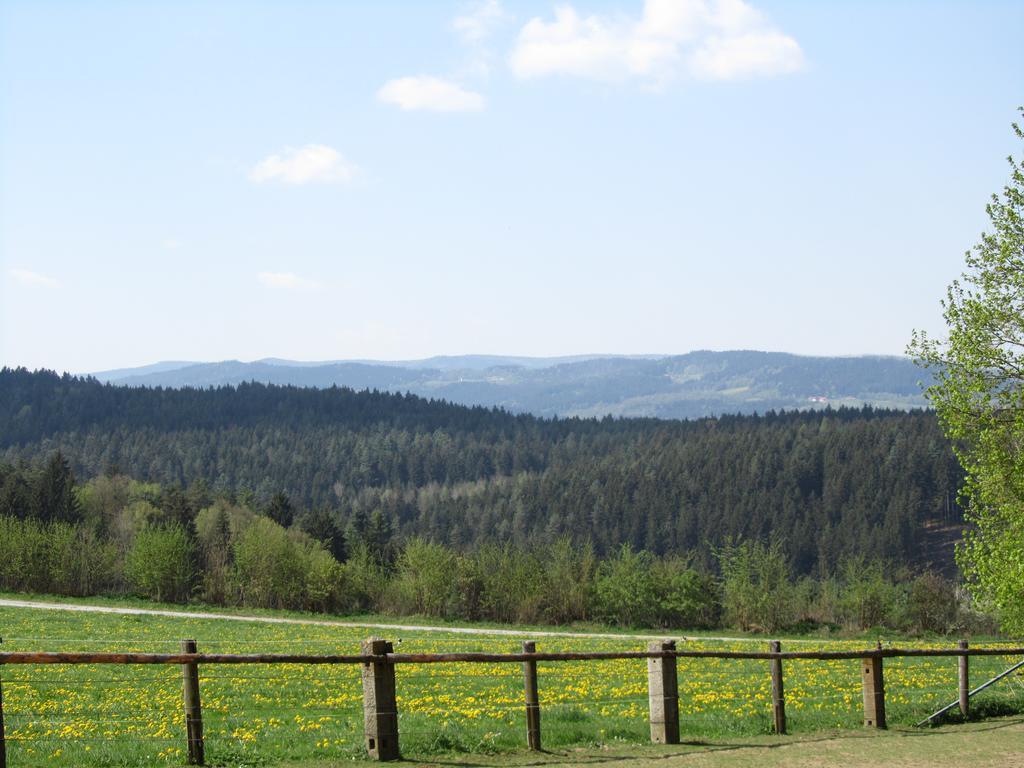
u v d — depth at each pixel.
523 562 98.44
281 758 13.38
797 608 93.94
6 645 42.97
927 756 14.25
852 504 194.62
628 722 18.09
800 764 13.48
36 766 13.21
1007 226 28.47
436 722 18.67
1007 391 27.81
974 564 28.78
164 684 28.11
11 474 150.12
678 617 95.69
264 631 62.81
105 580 98.81
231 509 156.50
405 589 98.75
